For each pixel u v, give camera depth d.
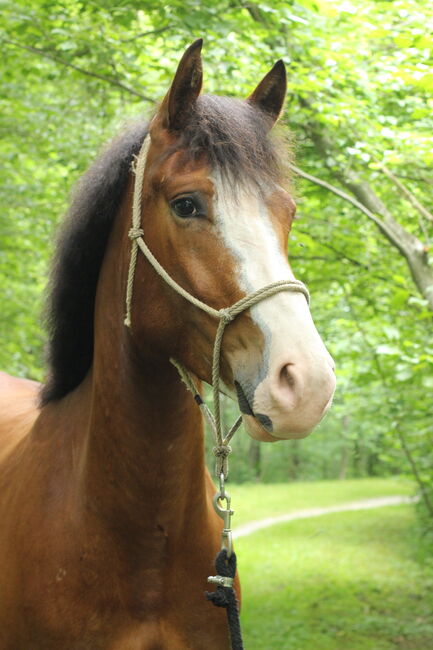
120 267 1.95
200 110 1.78
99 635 1.93
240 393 1.65
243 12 4.54
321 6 4.09
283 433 1.52
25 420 2.68
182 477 1.96
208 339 1.71
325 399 1.51
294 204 1.76
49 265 2.22
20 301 8.74
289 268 1.66
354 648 5.93
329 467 29.70
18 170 6.99
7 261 7.75
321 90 4.52
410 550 10.56
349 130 4.41
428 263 4.41
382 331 4.94
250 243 1.64
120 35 4.91
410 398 5.43
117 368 1.95
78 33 4.68
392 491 20.94
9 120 6.41
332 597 7.79
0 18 4.81
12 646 2.03
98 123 5.75
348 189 4.71
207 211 1.67
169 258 1.75
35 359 9.23
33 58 5.45
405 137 3.87
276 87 1.98
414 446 5.98
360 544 11.71
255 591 8.12
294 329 1.55
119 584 1.95
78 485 2.02
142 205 1.84
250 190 1.68
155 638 1.97
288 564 9.84
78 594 1.93
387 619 6.80
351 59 4.39
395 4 3.94
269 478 28.47
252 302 1.60
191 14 4.20
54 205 6.81
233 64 4.37
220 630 2.07
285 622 6.63
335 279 5.48
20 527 2.07
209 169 1.69
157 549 1.96
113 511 1.94
